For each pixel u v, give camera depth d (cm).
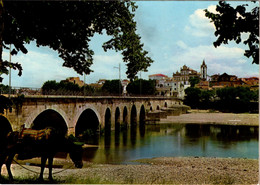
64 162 2359
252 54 932
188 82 13375
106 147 3388
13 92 2220
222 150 3222
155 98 8294
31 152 954
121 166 2203
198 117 7975
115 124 5444
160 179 1476
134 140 4009
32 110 2472
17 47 902
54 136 996
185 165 2352
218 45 960
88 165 2306
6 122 959
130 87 10006
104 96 4641
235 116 8056
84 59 1066
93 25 1004
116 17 1018
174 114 8531
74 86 6538
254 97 9150
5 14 819
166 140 4028
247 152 3103
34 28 855
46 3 789
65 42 939
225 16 921
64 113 3184
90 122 4450
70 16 863
